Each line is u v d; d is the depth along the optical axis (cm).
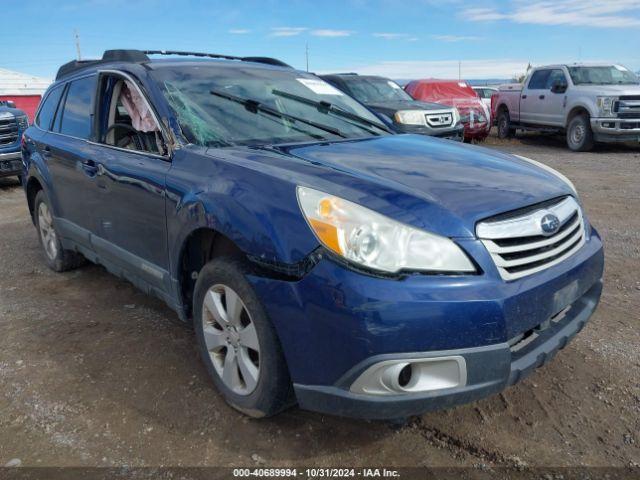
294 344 229
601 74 1338
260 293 237
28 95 3734
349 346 212
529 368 233
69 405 288
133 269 350
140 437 262
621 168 1028
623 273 464
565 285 251
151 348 347
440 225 223
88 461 246
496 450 249
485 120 1377
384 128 390
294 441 257
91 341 359
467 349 214
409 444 255
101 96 392
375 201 228
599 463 241
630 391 292
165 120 316
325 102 394
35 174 477
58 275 496
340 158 287
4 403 290
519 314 224
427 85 1395
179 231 285
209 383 306
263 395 249
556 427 265
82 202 403
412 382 215
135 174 324
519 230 235
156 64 365
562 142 1529
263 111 350
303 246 223
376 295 207
